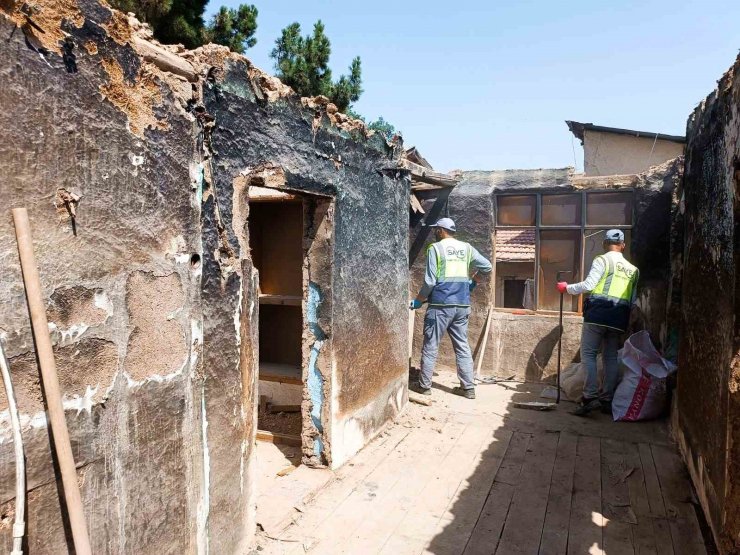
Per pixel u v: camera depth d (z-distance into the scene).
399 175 5.22
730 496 2.73
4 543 1.68
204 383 2.60
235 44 7.98
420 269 7.09
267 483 3.84
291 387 5.38
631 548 3.21
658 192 6.00
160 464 2.31
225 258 2.75
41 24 1.78
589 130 13.19
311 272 4.00
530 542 3.26
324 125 3.76
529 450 4.62
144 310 2.20
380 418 4.93
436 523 3.45
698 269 3.92
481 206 6.77
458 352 6.07
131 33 2.13
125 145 2.10
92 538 2.00
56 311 1.84
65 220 1.87
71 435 1.91
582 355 5.60
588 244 6.59
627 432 5.07
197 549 2.56
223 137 2.73
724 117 3.20
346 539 3.25
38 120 1.78
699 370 3.78
